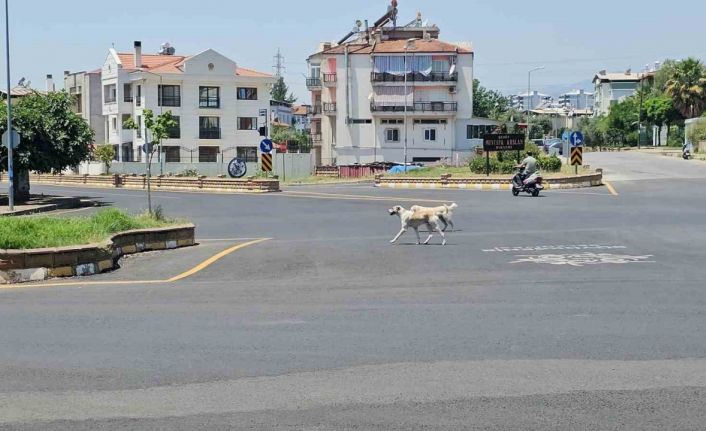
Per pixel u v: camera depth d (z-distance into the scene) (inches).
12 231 608.7
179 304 444.1
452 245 725.9
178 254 711.1
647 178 1828.2
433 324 378.0
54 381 284.2
